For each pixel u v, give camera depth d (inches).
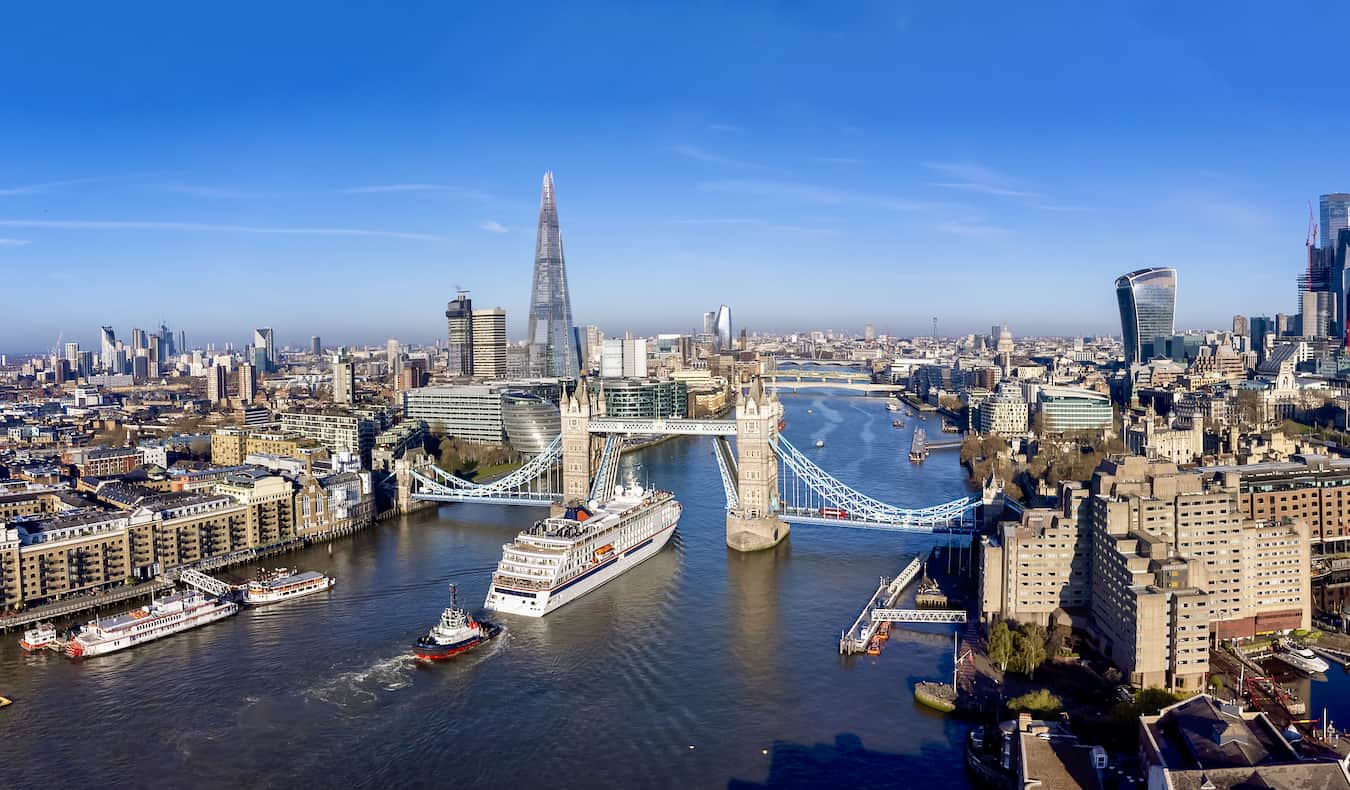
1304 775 6697.8
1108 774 7844.5
